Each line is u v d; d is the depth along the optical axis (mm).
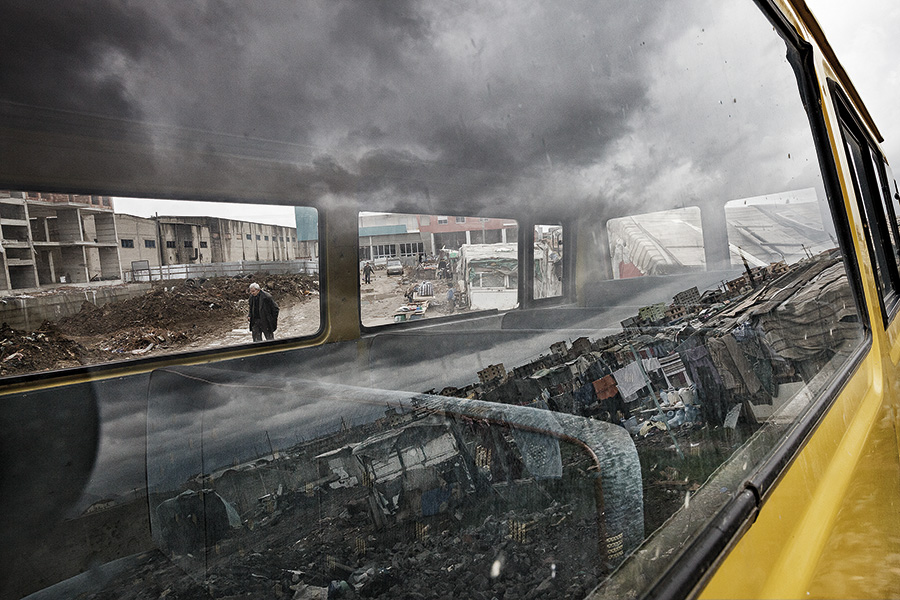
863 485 1024
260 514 679
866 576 756
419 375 787
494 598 542
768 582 701
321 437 685
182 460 867
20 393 1319
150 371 1560
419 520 614
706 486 733
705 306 963
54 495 987
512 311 989
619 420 732
